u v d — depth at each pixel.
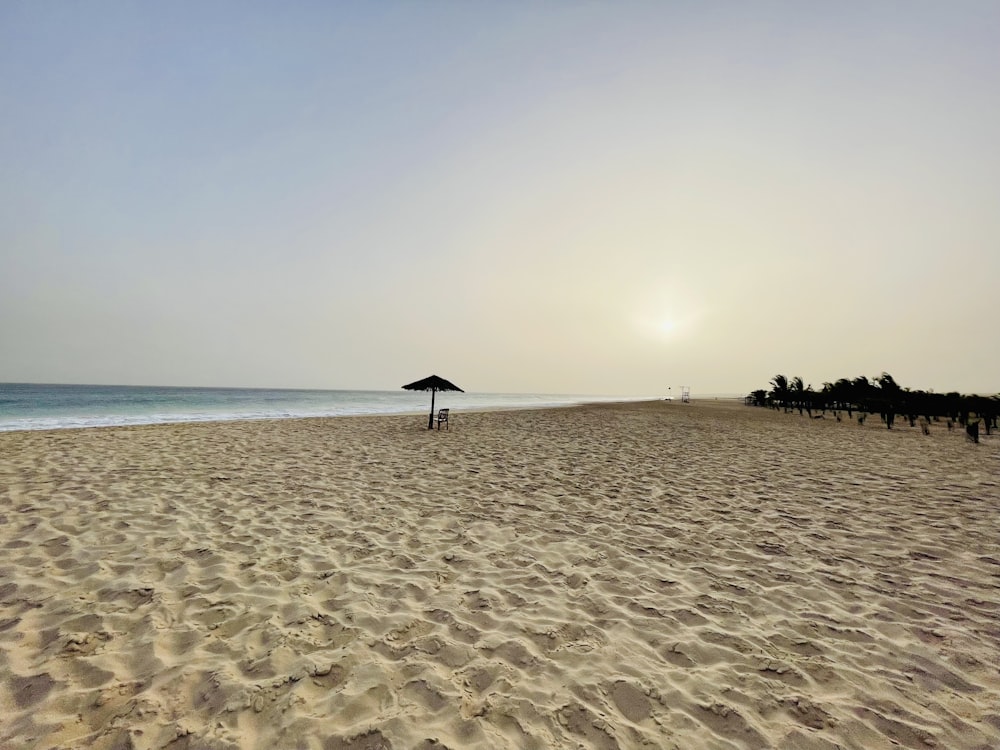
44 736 2.05
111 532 4.71
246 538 4.72
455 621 3.23
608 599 3.64
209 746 2.02
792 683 2.62
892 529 5.44
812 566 4.35
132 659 2.64
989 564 4.41
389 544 4.73
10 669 2.51
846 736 2.21
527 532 5.22
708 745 2.14
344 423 18.45
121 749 1.98
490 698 2.41
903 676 2.69
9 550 4.17
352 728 2.16
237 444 11.27
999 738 2.19
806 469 9.22
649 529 5.40
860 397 32.91
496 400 79.50
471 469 8.81
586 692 2.50
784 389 43.84
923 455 11.36
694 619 3.34
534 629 3.15
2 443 10.16
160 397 50.44
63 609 3.19
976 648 2.98
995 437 16.78
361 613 3.28
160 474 7.47
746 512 6.12
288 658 2.70
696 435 15.76
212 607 3.29
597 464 9.57
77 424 16.91
